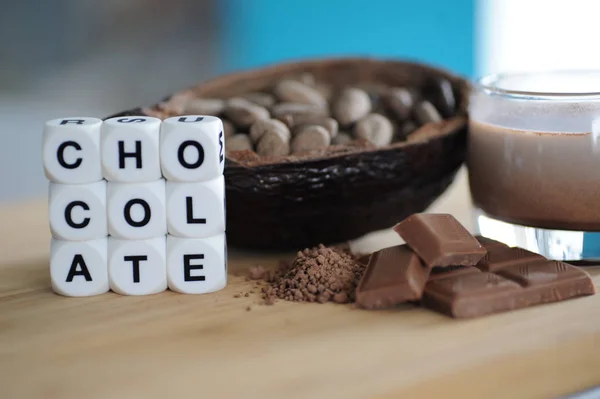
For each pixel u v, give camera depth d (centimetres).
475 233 42
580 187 38
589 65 90
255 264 40
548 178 38
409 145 40
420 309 35
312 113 42
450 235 36
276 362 32
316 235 40
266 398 30
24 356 32
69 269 36
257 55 81
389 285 35
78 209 36
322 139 40
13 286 38
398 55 87
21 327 34
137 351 32
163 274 37
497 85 41
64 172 35
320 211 39
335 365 31
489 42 92
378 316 35
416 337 33
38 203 48
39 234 44
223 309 35
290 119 41
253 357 32
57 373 31
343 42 85
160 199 36
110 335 33
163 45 75
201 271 36
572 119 38
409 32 87
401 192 40
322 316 35
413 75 47
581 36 91
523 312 35
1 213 47
